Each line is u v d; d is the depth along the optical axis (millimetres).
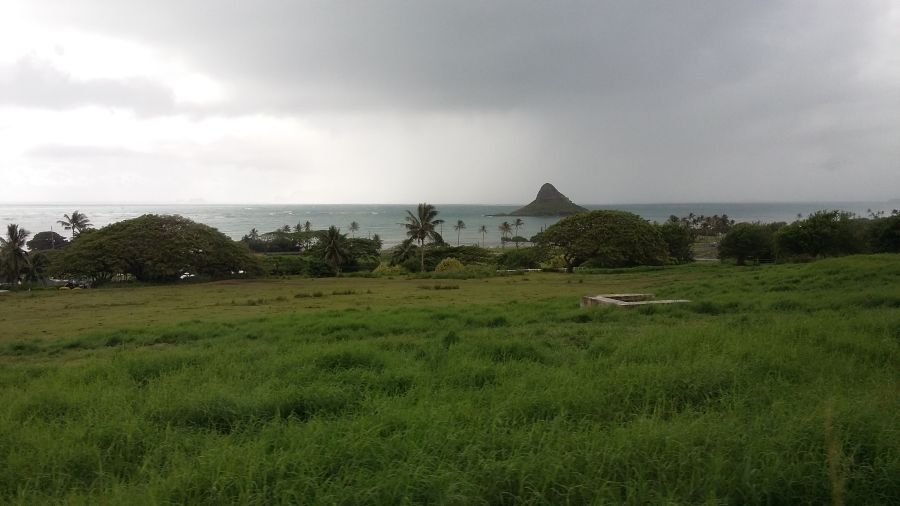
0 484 3643
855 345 6949
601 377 5730
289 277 53438
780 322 9297
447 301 26516
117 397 5793
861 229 43812
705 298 16312
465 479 3195
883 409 4180
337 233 58938
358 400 5434
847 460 3287
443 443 3846
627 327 11219
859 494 3127
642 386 5219
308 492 3217
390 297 30859
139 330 16062
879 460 3336
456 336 9898
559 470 3297
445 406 4730
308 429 4277
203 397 5434
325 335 12680
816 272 20141
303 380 6457
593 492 3102
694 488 3125
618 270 48219
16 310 29031
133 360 8508
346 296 32312
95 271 45250
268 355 8977
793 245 43625
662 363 6363
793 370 5828
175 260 47250
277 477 3402
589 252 50000
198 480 3361
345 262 64250
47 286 54094
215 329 15180
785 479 3189
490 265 61000
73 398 5855
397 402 5102
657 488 3184
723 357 6195
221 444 4102
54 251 60469
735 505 3098
